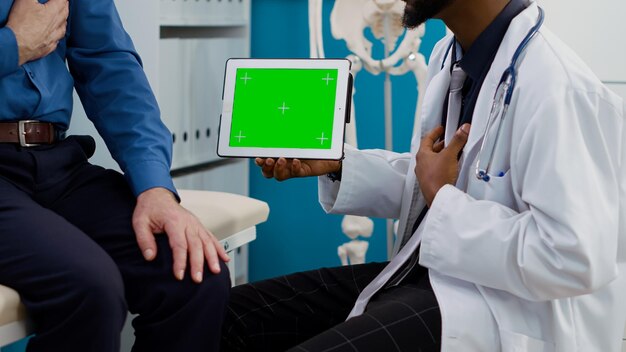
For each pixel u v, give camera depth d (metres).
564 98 1.18
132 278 1.25
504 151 1.25
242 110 1.41
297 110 1.39
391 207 1.53
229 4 2.74
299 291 1.49
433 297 1.25
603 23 1.89
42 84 1.37
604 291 1.25
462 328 1.19
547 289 1.15
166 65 2.41
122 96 1.46
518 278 1.17
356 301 1.38
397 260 1.35
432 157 1.31
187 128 2.55
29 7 1.34
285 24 2.89
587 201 1.14
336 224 2.95
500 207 1.21
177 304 1.23
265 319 1.46
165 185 1.37
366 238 2.89
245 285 1.51
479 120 1.27
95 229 1.32
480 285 1.23
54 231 1.20
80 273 1.13
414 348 1.18
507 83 1.23
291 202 2.98
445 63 1.46
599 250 1.13
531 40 1.24
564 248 1.12
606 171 1.17
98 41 1.49
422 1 1.30
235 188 2.90
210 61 2.65
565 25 1.91
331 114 1.38
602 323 1.25
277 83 1.41
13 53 1.30
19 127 1.35
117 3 1.85
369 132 2.85
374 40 2.81
